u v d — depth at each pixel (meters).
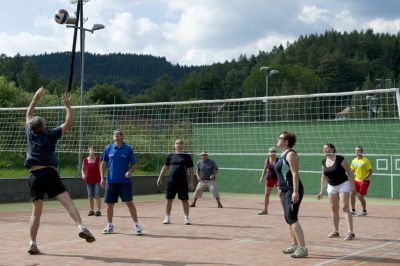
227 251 9.08
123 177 10.86
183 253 8.87
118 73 192.75
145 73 196.00
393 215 15.13
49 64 168.62
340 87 40.34
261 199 20.92
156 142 21.02
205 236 10.81
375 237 10.81
